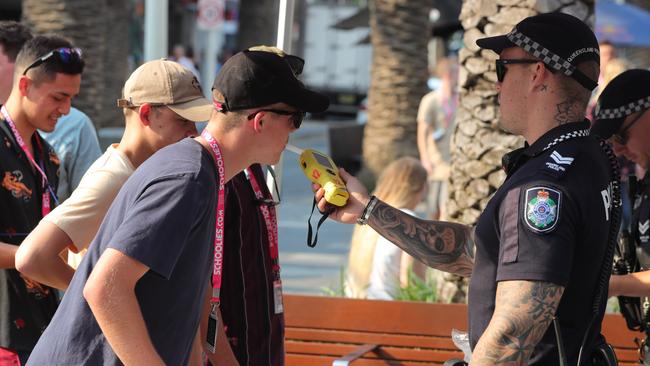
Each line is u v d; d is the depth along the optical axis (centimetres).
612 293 426
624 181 747
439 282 700
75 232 405
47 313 473
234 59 342
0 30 543
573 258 336
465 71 661
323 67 3994
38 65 467
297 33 3978
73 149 602
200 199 320
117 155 426
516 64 357
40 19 1438
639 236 448
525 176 340
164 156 330
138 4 3903
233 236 426
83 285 332
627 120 451
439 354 596
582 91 351
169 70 432
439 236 435
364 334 605
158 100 426
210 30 2208
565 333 345
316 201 443
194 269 327
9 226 469
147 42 891
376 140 1952
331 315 609
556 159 340
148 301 322
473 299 356
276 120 343
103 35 1483
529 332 318
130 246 309
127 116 438
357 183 445
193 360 392
